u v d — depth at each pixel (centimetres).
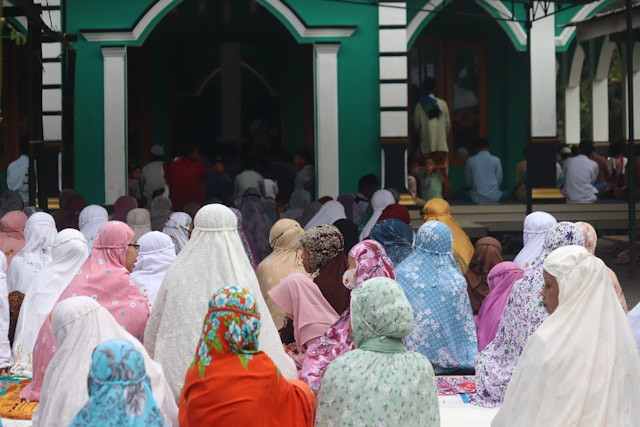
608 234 1770
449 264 852
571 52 2194
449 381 818
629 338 525
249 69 2336
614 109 2302
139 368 434
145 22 1759
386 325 521
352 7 1773
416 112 1991
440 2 1838
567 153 2062
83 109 1766
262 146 2312
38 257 954
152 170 1841
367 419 512
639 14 1513
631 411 520
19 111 2138
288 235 930
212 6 2242
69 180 1725
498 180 1917
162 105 2228
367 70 1778
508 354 751
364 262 709
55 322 570
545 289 544
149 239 877
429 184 1905
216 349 509
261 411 505
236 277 682
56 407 557
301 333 710
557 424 510
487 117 2184
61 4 1708
